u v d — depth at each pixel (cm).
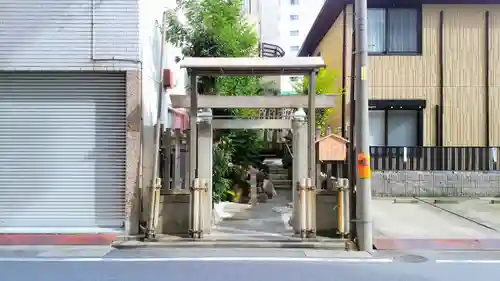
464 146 1444
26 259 719
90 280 604
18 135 919
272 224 1003
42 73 919
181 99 940
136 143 902
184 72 1477
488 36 1500
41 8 907
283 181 1658
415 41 1512
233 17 1247
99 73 918
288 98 924
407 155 1419
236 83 1252
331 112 1689
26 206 918
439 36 1502
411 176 1411
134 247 802
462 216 1092
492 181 1405
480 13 1502
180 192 899
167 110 1191
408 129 1520
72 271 647
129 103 903
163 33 1070
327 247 802
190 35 1143
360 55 801
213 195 1102
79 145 920
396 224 993
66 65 904
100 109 918
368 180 791
